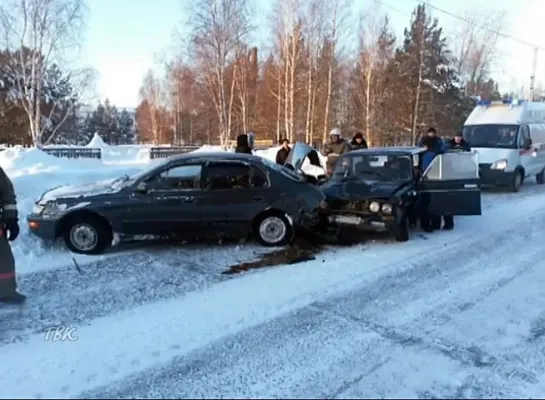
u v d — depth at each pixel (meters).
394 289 5.36
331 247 7.21
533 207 11.02
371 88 40.06
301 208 7.11
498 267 6.26
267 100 43.88
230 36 33.88
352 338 4.11
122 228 6.64
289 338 4.10
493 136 14.21
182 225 6.80
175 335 4.13
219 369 3.57
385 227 7.17
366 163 8.44
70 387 3.30
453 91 43.03
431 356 3.80
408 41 41.88
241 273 5.91
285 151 10.75
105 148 33.50
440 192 7.93
